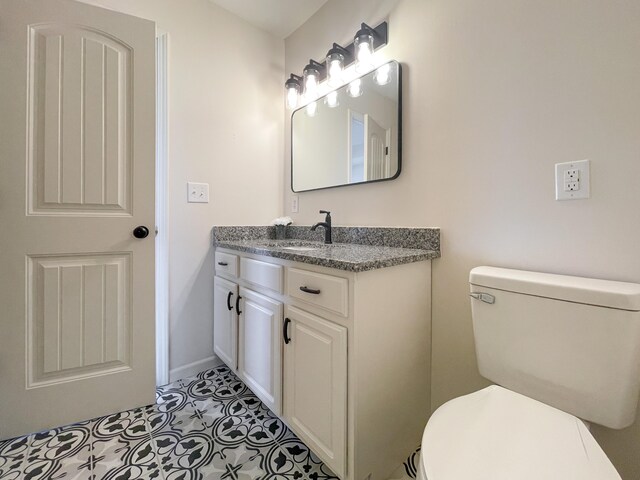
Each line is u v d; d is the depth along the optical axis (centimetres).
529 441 67
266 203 212
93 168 140
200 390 169
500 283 95
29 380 133
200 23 182
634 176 84
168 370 176
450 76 124
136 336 151
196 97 182
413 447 122
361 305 97
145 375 153
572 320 82
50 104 132
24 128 129
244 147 202
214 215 191
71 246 138
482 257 115
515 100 106
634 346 74
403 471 115
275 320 128
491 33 112
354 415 96
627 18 84
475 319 102
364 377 99
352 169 167
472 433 69
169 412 149
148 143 150
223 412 149
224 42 192
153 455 120
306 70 185
